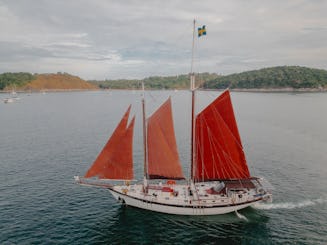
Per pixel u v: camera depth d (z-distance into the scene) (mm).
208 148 35938
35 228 30656
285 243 28594
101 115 129750
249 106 150250
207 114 35031
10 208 35000
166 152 35781
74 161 54031
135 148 63625
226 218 33438
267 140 71875
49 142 70125
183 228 31344
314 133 79562
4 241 28188
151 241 28938
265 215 34094
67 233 29875
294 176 46562
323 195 39312
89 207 35750
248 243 28688
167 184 37938
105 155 34062
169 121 35156
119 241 28781
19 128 91688
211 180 36781
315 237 29516
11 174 46812
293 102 170000
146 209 35125
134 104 190500
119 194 35281
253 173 48031
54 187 41719
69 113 138875
